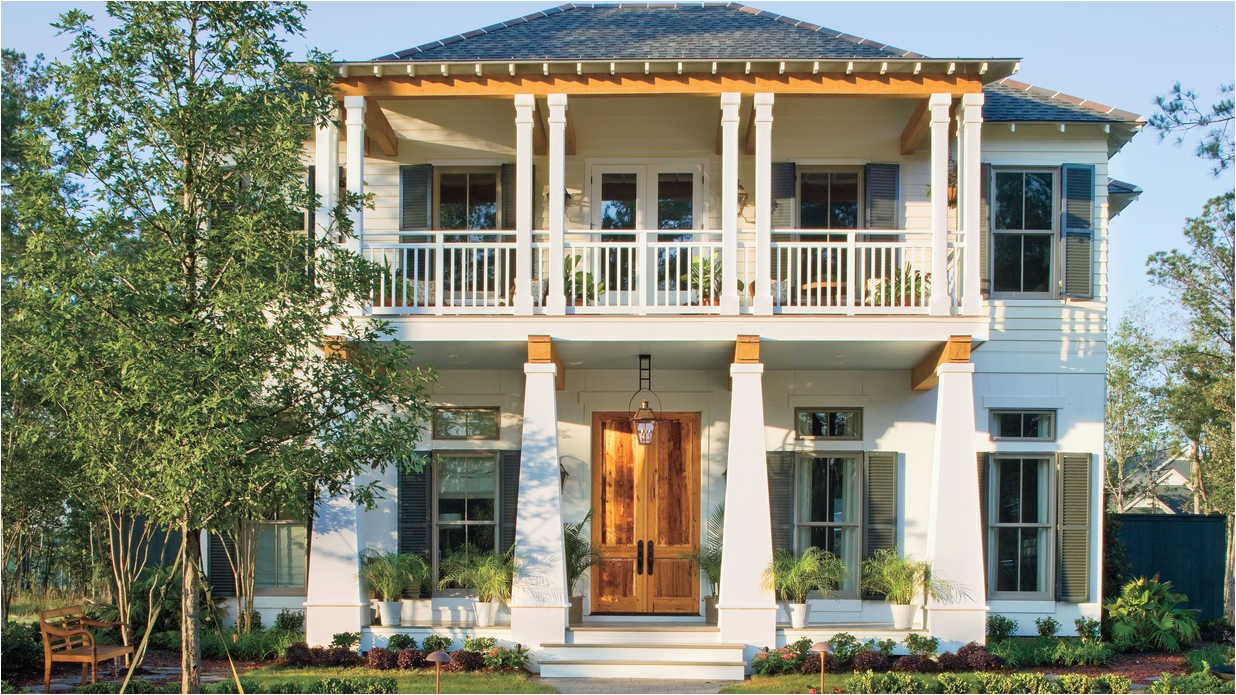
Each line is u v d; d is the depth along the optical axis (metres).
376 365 11.49
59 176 10.08
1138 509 39.34
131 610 14.66
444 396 15.94
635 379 16.19
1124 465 37.72
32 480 13.77
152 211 10.49
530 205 14.09
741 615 13.65
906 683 11.47
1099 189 16.02
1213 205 26.75
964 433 13.78
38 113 10.13
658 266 16.06
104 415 9.96
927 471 15.90
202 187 10.61
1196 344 29.33
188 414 9.49
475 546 15.64
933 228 13.90
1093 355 15.84
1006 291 15.91
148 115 10.23
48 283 9.67
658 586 15.97
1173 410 27.98
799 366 15.79
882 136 16.12
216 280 10.47
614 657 13.50
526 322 13.88
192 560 10.76
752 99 15.02
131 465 10.30
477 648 13.69
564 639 13.62
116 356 9.66
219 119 10.27
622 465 16.19
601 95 14.10
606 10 17.91
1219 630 17.16
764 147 13.95
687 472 16.14
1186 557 18.91
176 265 10.41
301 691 11.10
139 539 15.85
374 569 14.30
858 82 13.94
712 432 16.09
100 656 12.16
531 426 13.82
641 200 16.30
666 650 13.44
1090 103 16.17
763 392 16.03
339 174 16.09
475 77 14.03
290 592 15.57
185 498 9.77
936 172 13.88
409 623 14.71
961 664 13.29
